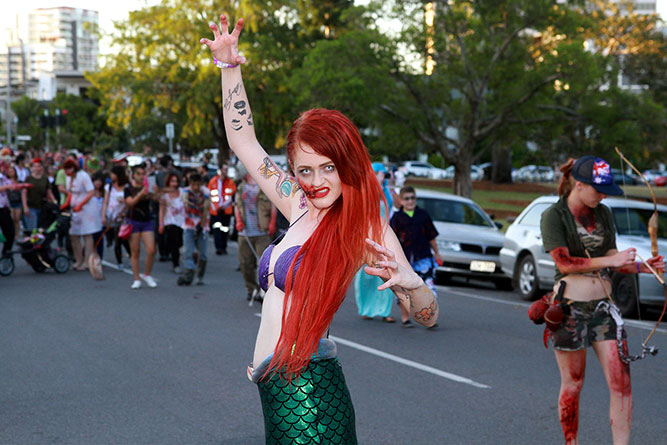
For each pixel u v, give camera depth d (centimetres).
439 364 752
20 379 679
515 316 1065
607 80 2712
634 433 547
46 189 1662
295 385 273
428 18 2670
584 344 465
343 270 270
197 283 1311
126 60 4012
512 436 537
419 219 968
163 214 1457
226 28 315
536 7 2461
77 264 1487
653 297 1040
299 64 3859
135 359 755
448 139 2828
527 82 2569
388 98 2589
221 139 4328
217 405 604
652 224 479
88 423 559
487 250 1409
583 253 475
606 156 2788
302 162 271
